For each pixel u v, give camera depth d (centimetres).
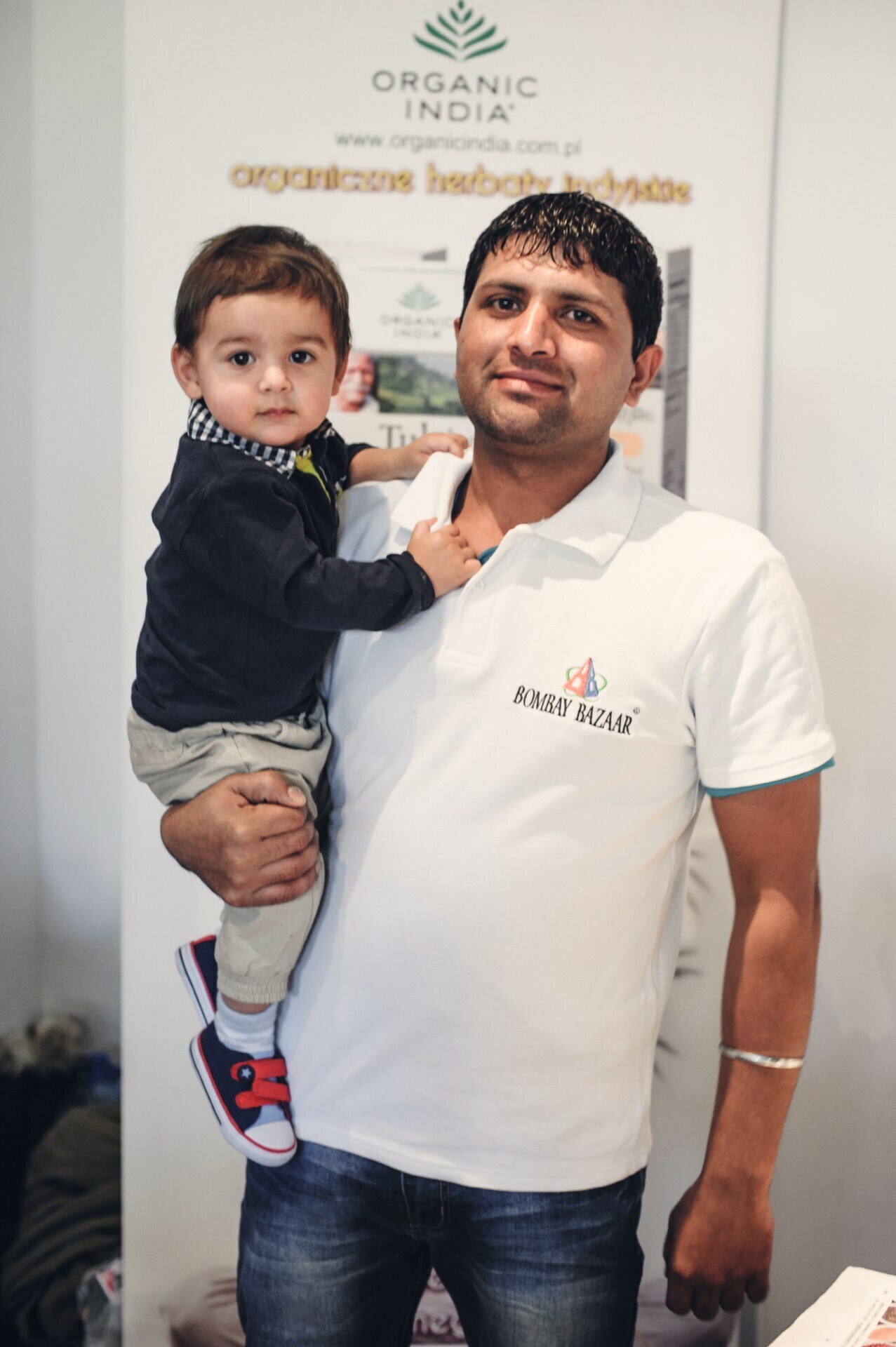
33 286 213
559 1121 117
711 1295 127
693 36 170
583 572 118
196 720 125
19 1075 223
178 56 167
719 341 174
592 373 115
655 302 123
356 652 127
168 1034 175
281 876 120
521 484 124
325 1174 124
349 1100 123
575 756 115
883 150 190
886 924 195
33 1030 229
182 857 128
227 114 168
